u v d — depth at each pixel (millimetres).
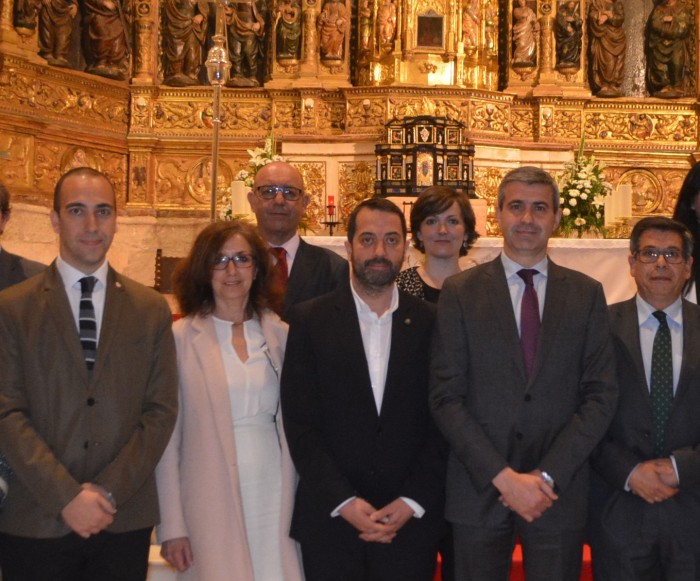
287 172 3834
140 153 8953
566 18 9148
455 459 3076
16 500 2852
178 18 9062
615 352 3201
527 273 3158
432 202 3887
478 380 3035
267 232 3859
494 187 8844
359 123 8836
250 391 3129
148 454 2861
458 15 8930
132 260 8812
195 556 3018
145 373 2969
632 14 9359
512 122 9141
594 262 5520
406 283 3898
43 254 8094
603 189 6773
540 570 2957
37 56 8234
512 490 2840
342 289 3225
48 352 2877
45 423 2848
